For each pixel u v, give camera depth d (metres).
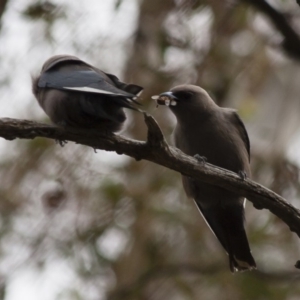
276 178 14.32
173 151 8.63
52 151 14.16
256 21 14.84
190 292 14.40
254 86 14.91
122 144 8.37
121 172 14.23
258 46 14.83
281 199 9.09
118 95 8.05
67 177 13.94
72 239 14.11
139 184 14.18
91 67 9.16
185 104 11.04
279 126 14.77
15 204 14.21
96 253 14.12
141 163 14.32
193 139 11.08
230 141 11.03
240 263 10.61
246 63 14.82
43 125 8.22
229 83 14.47
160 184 14.18
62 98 8.42
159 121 14.12
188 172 8.75
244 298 14.31
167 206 14.24
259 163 14.53
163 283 14.80
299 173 14.38
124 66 14.34
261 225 14.47
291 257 14.55
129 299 14.34
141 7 14.15
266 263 14.47
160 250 14.53
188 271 14.50
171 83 14.23
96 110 8.24
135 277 14.48
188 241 14.55
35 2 13.38
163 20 14.02
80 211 14.04
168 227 14.41
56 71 8.97
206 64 14.27
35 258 14.07
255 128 14.79
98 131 8.35
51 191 13.83
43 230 14.13
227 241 10.73
